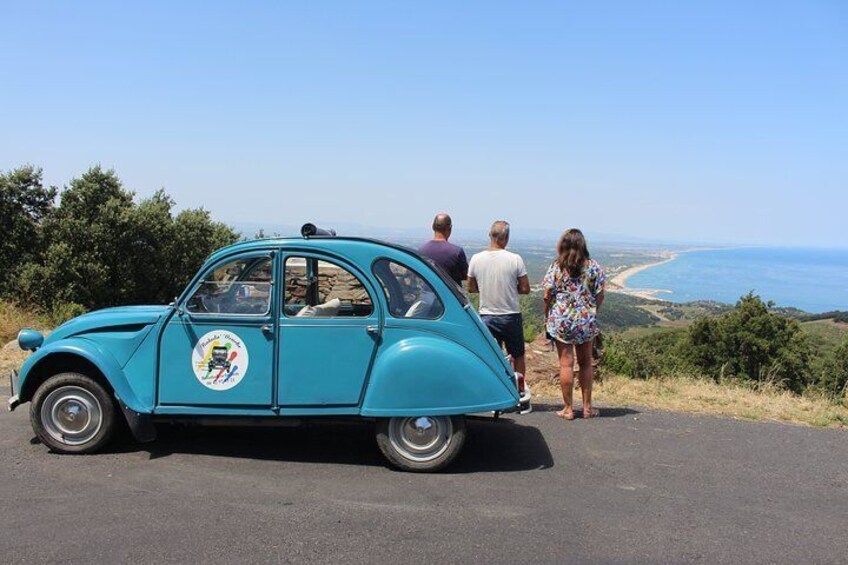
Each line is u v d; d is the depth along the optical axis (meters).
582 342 6.09
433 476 4.59
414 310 4.64
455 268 6.22
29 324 10.81
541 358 7.80
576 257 5.96
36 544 3.41
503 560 3.38
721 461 5.09
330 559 3.34
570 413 6.15
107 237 18.48
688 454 5.23
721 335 31.03
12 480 4.30
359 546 3.49
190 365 4.66
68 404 4.79
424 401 4.50
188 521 3.74
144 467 4.59
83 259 17.59
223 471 4.56
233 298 4.67
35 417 4.76
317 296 4.89
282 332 4.59
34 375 4.85
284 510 3.93
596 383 7.71
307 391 4.61
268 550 3.41
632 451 5.27
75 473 4.45
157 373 4.68
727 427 6.05
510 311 6.00
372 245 4.68
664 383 8.01
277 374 4.61
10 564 3.20
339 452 5.05
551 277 6.15
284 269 4.64
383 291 4.62
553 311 6.13
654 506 4.16
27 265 16.38
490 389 4.56
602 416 6.32
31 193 17.33
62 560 3.25
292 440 5.31
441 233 6.31
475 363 4.56
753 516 4.04
